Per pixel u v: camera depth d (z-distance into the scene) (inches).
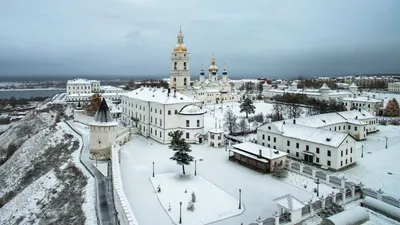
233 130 4261.8
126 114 4913.9
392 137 4128.9
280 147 3307.1
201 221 1818.4
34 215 2444.6
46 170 3346.5
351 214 1681.8
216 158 3129.9
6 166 4247.0
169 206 1969.7
